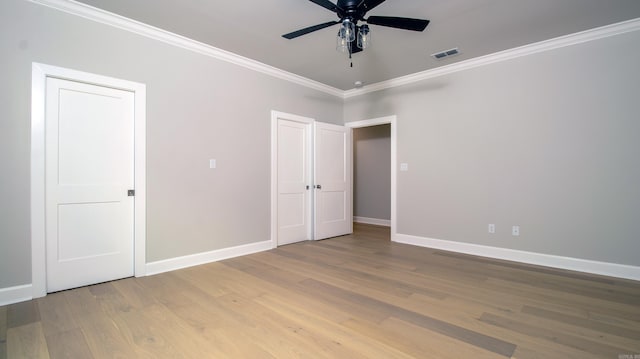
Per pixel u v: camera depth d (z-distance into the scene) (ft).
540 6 8.80
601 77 10.26
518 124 11.87
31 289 8.08
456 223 13.44
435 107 14.07
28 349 5.70
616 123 10.04
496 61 12.30
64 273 8.72
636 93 9.74
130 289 8.81
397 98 15.40
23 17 8.01
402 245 14.66
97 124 9.30
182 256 10.95
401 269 10.78
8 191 7.82
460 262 11.68
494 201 12.43
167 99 10.61
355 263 11.53
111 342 5.97
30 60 8.11
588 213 10.50
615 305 7.72
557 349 5.73
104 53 9.28
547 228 11.26
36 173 8.16
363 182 22.38
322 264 11.41
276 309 7.48
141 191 10.01
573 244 10.75
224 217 12.16
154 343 5.93
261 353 5.60
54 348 5.75
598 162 10.33
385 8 8.85
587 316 7.11
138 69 9.96
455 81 13.43
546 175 11.29
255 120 13.26
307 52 12.09
